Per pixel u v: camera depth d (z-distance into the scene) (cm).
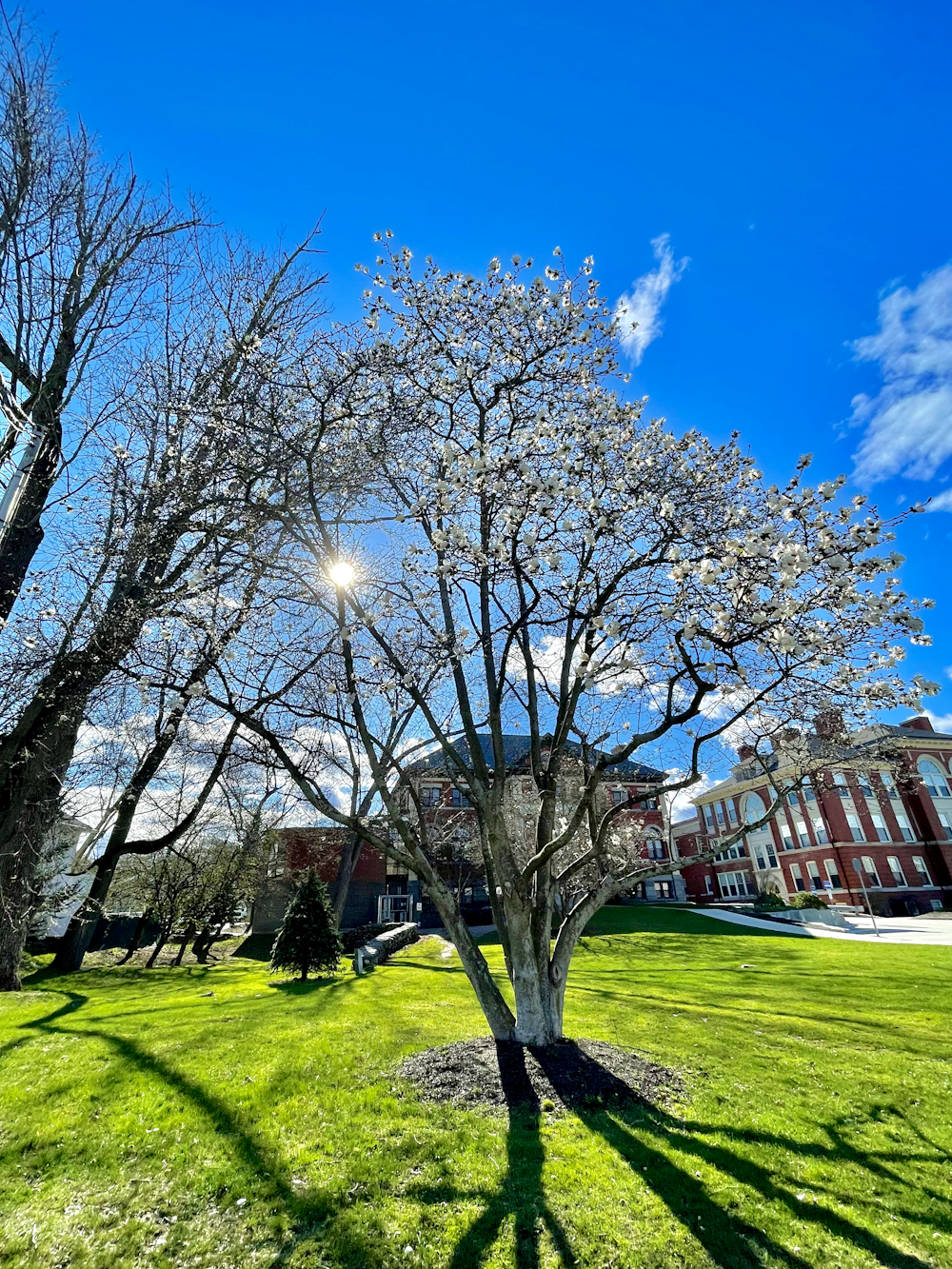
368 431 798
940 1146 514
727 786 4659
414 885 3247
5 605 995
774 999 1117
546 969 738
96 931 2483
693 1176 462
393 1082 642
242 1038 799
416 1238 394
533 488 532
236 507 820
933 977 1328
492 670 763
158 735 1104
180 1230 406
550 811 766
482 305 755
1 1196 443
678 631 536
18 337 1021
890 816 3969
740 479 702
